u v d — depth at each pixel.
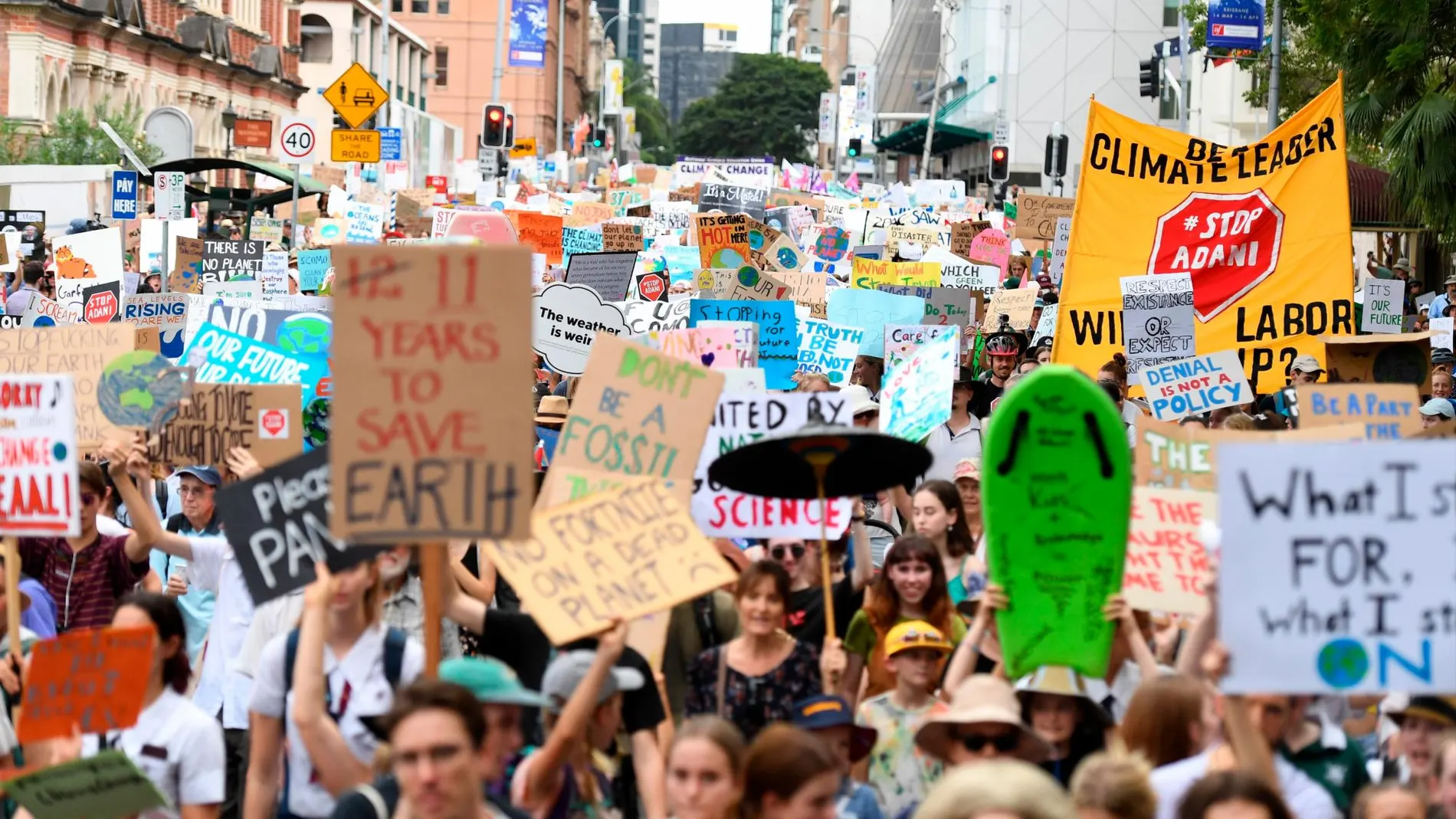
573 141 149.25
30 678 7.36
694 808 6.90
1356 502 6.87
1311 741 7.74
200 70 94.94
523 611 9.09
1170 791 7.30
